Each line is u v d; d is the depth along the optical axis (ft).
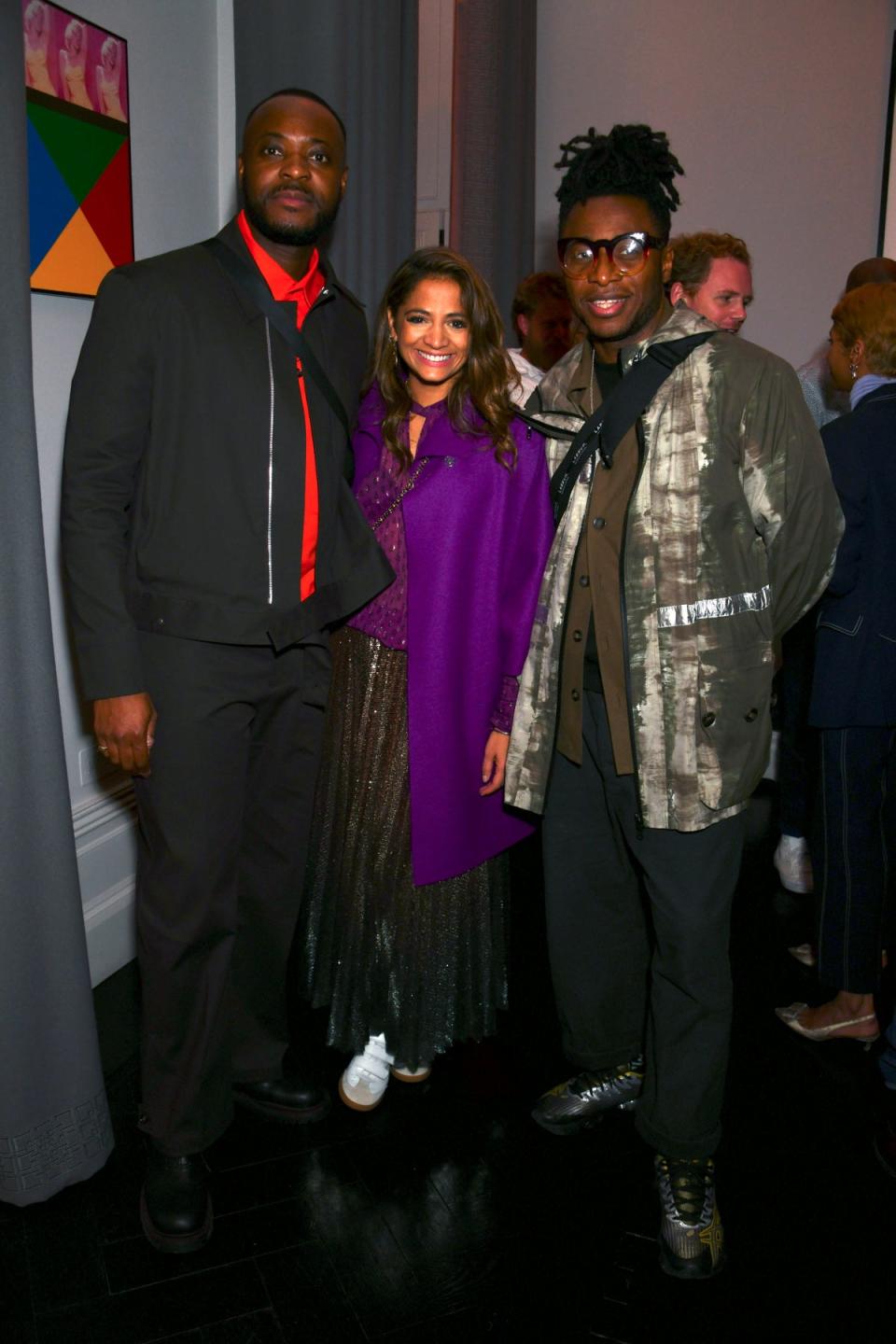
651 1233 5.93
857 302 7.05
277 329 5.32
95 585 5.02
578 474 5.49
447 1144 6.59
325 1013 7.89
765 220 13.97
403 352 5.80
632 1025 6.54
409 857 6.38
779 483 5.06
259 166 5.15
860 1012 7.71
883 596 6.88
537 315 8.68
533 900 9.97
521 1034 7.82
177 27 8.20
